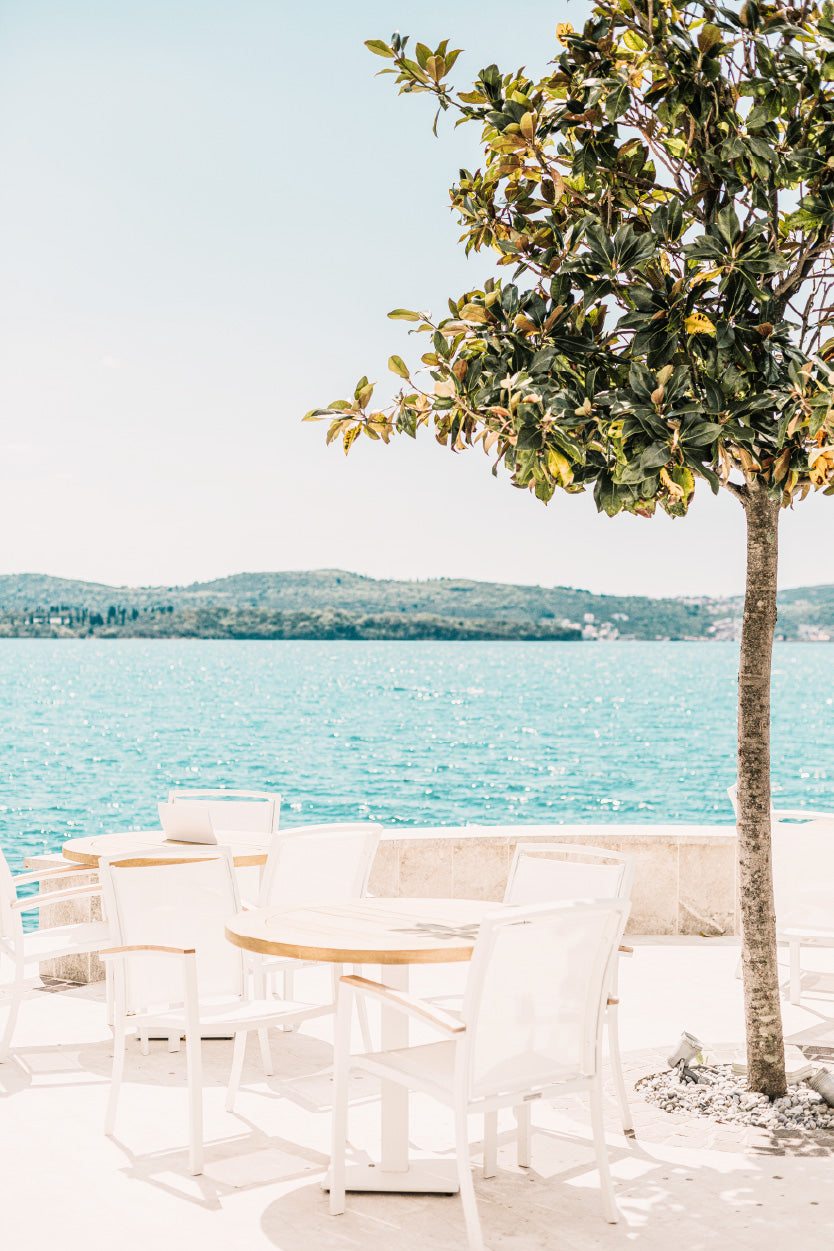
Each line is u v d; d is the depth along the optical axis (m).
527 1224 3.66
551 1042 3.57
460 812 37.31
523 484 4.00
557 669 105.00
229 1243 3.51
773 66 4.11
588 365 4.16
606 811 37.66
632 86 4.51
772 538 4.62
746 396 3.85
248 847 6.04
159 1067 5.23
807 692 85.94
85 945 5.52
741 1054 5.23
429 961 3.66
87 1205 3.77
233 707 71.06
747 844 4.67
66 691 80.62
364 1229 3.62
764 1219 3.68
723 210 3.80
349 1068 3.77
